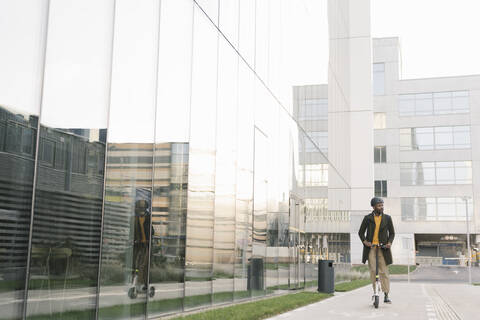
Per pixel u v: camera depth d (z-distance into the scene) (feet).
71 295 19.74
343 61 102.53
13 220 17.13
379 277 35.42
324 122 75.72
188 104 30.35
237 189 37.91
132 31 24.64
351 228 115.14
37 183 18.24
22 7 17.70
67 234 19.69
